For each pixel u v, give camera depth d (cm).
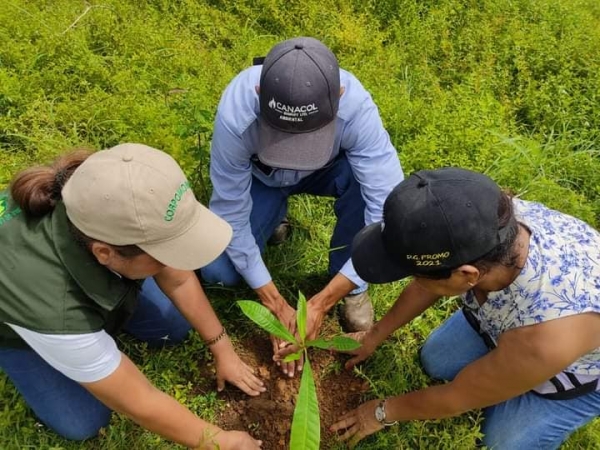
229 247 232
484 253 147
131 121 321
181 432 190
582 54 414
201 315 220
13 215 168
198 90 337
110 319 186
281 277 282
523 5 462
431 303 223
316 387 249
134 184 143
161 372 240
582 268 166
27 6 394
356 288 247
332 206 310
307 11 431
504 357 175
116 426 221
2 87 324
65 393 204
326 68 189
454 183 147
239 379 235
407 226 148
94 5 408
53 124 322
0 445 213
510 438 219
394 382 241
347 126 214
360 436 222
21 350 189
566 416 207
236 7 431
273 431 236
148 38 383
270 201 259
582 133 367
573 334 163
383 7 449
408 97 365
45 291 160
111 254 153
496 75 405
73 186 148
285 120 190
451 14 449
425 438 229
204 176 292
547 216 176
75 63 354
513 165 323
